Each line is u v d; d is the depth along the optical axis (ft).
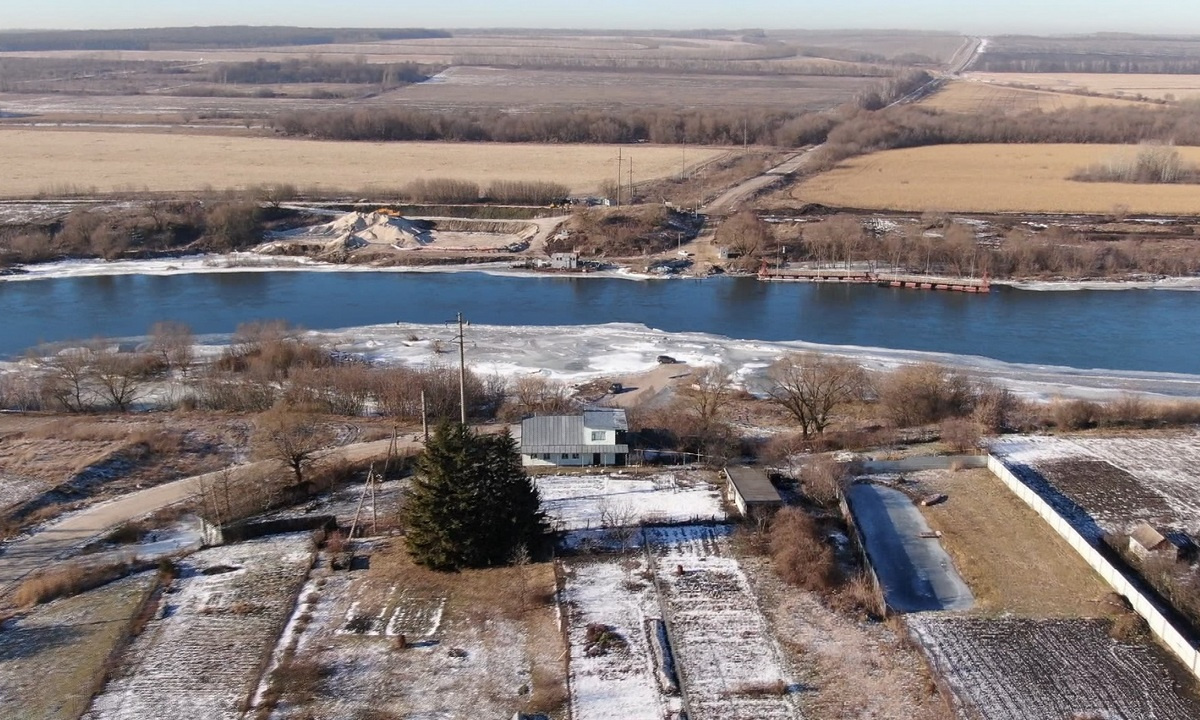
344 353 327.47
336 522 205.36
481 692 151.02
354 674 154.81
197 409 279.28
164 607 173.58
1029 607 174.19
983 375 302.66
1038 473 227.61
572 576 183.32
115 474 228.02
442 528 182.50
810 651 161.27
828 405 254.47
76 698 148.46
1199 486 219.20
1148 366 316.81
